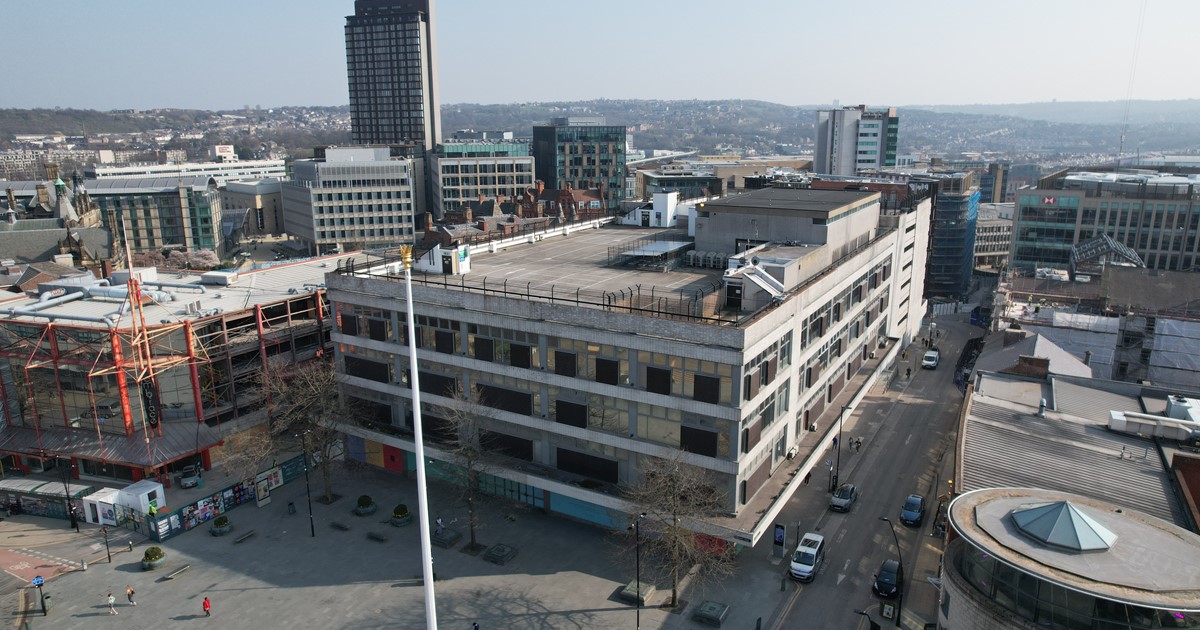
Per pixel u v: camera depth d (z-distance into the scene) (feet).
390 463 249.34
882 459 261.44
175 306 266.98
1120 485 176.55
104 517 221.66
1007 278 417.08
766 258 217.36
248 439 246.47
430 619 112.98
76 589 188.14
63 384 244.83
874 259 287.28
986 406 226.17
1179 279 354.33
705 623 170.19
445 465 237.04
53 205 551.18
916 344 417.08
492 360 215.51
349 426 242.58
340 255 371.35
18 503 229.66
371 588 186.50
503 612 175.52
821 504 227.61
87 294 276.21
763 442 193.36
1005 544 126.52
